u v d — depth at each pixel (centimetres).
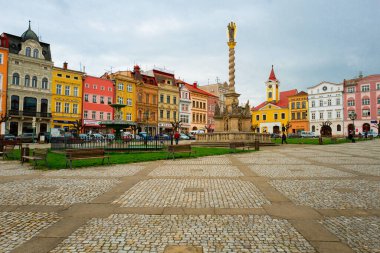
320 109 8125
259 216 595
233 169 1273
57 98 5150
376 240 467
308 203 692
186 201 714
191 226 535
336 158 1766
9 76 4600
